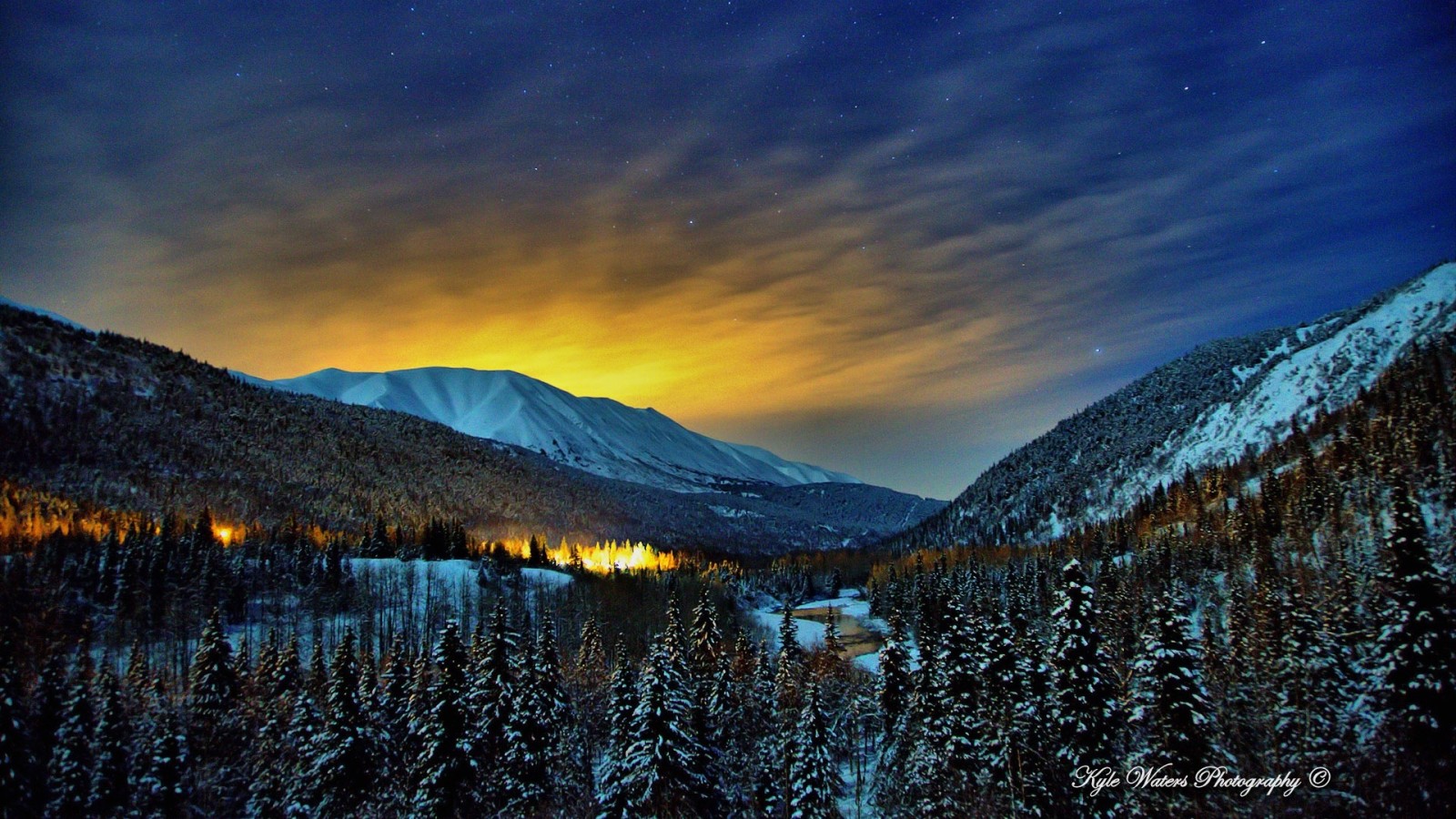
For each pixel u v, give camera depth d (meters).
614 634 135.25
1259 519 141.38
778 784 67.00
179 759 68.25
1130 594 119.00
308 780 64.12
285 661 85.19
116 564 124.69
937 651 68.31
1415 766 48.22
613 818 58.56
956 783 57.59
